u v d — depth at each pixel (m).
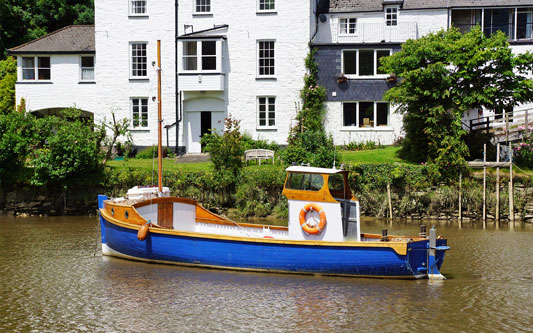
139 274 18.42
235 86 37.97
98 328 14.08
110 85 38.97
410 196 28.97
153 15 38.44
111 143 31.38
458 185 28.81
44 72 40.34
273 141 37.44
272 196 29.44
